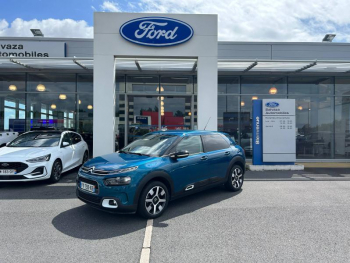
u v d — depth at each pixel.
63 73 11.41
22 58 8.48
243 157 6.04
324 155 11.54
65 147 7.50
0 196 5.42
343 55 10.87
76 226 3.80
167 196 4.32
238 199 5.25
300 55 10.84
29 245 3.19
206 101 8.50
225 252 3.01
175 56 8.46
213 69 8.49
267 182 6.89
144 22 8.31
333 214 4.35
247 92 11.58
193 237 3.42
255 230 3.66
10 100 11.48
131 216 4.24
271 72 11.15
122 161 4.17
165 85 11.51
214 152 5.33
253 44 10.77
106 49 8.32
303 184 6.66
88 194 3.99
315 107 11.66
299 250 3.06
